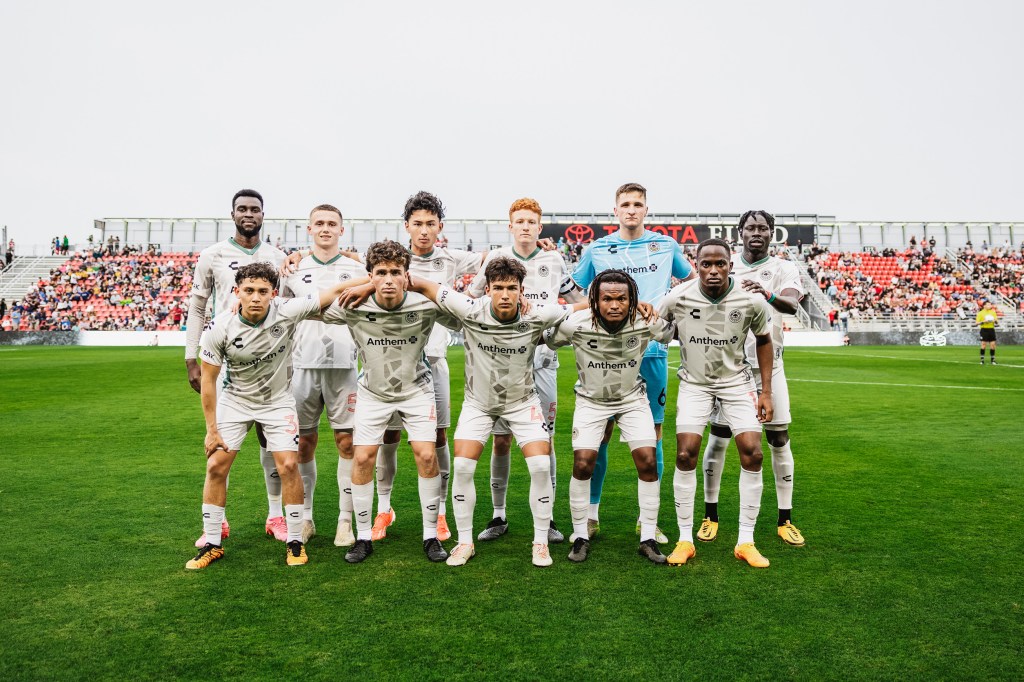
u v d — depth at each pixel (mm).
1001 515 4547
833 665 2627
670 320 4148
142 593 3311
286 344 3979
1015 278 37312
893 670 2592
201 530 4258
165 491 5141
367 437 3926
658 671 2578
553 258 4945
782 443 4180
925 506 4773
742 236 4746
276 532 4234
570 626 2957
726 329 3949
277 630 2918
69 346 26141
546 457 3889
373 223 41812
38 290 34406
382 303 3855
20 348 24328
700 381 4078
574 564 3764
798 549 3963
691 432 3959
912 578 3486
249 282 3752
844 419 8547
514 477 5844
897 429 7832
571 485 3971
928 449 6699
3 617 3029
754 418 3961
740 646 2775
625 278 3814
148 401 9953
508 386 3967
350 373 4422
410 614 3082
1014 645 2781
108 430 7664
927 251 40375
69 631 2900
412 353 4012
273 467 4258
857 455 6441
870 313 33875
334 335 4398
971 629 2922
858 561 3740
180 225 40906
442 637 2854
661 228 38000
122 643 2797
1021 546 3943
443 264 5047
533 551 3814
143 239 40844
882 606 3154
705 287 3896
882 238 41625
